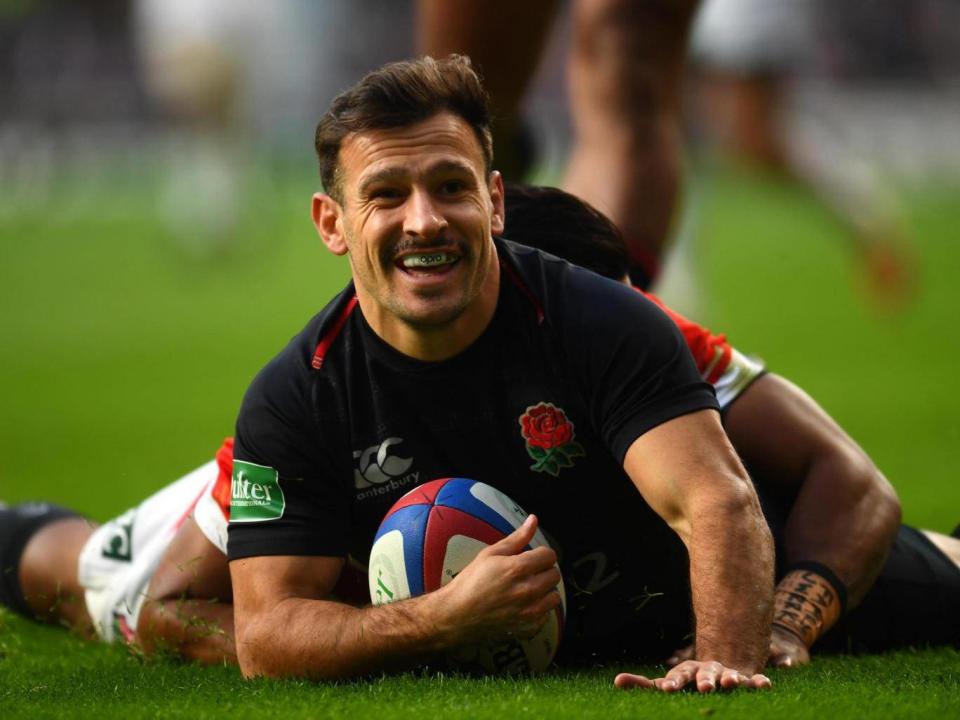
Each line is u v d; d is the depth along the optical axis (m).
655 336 12.62
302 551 12.92
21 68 124.81
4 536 18.53
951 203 92.75
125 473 29.25
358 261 12.42
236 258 82.25
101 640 17.55
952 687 11.95
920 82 108.69
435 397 12.93
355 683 12.32
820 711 10.86
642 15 21.59
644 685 11.62
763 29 47.06
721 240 83.62
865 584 14.57
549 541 13.41
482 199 12.30
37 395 41.69
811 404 15.38
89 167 122.56
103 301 66.44
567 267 13.20
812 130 81.81
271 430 13.05
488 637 11.97
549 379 12.88
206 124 79.44
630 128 21.84
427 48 22.05
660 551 13.83
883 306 51.31
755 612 11.73
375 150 12.12
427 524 12.54
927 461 27.81
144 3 92.69
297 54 115.44
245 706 11.56
